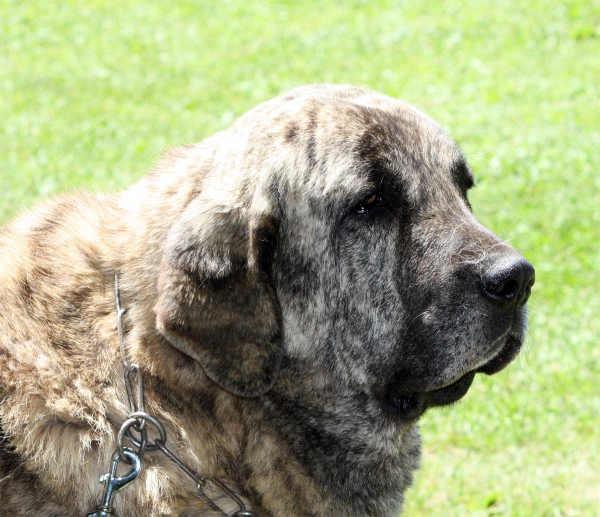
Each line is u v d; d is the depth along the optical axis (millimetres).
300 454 5570
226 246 5293
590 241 12906
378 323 5605
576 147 16188
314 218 5488
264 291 5340
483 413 9586
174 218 5516
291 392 5516
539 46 21688
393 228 5602
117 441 5090
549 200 14203
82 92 20359
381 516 5836
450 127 17547
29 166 15922
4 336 5277
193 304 5168
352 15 25047
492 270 5426
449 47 22156
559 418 9477
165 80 21141
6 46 23766
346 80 20594
